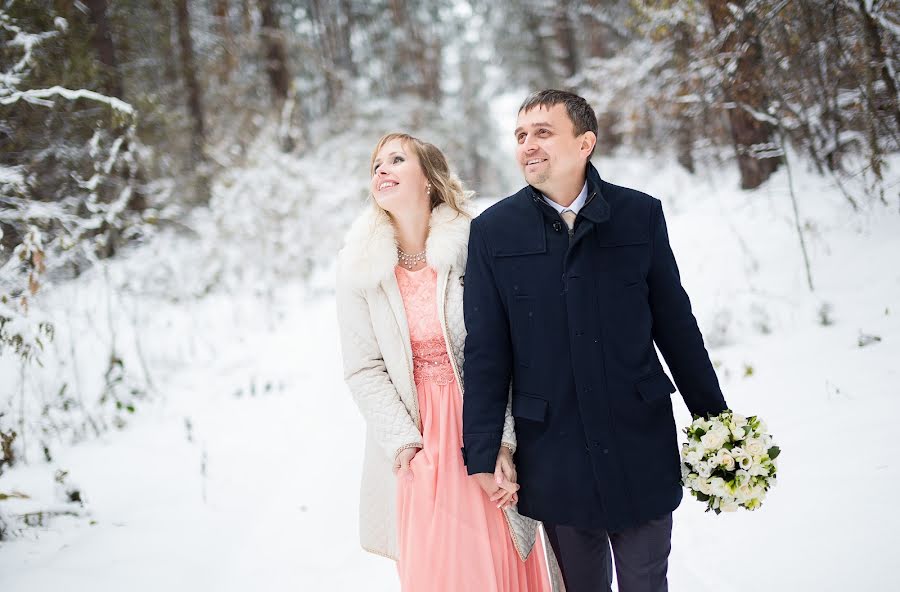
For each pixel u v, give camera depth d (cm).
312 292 827
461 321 207
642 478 180
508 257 188
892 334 379
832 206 572
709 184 882
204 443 411
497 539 200
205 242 862
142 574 277
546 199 193
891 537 227
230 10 1469
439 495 198
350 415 455
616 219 186
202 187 1026
